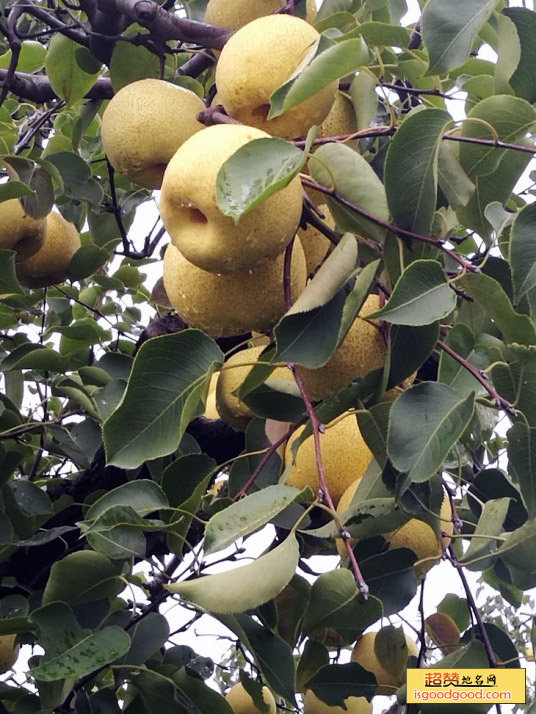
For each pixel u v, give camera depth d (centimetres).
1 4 200
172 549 135
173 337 117
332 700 148
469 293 124
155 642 162
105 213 252
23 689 159
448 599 207
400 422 118
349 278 126
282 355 118
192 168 115
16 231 183
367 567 140
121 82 192
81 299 277
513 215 136
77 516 208
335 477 153
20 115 281
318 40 124
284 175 109
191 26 167
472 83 162
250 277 128
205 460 134
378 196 127
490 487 157
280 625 175
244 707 204
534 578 166
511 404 125
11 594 189
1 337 252
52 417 271
